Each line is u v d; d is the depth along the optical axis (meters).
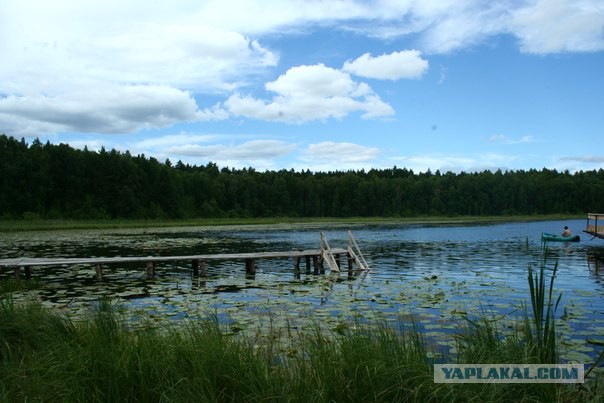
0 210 69.62
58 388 4.60
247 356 5.14
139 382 4.63
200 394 4.36
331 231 52.12
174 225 69.38
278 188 111.56
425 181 116.69
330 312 10.32
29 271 17.25
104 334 5.98
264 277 17.28
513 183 112.25
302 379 4.58
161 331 6.50
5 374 5.02
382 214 113.44
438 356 5.96
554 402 4.41
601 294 12.41
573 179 116.06
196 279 16.84
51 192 76.88
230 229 58.38
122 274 18.45
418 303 11.32
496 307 10.63
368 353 5.01
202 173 112.31
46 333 6.28
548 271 17.72
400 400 4.40
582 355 6.80
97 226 61.44
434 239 37.44
